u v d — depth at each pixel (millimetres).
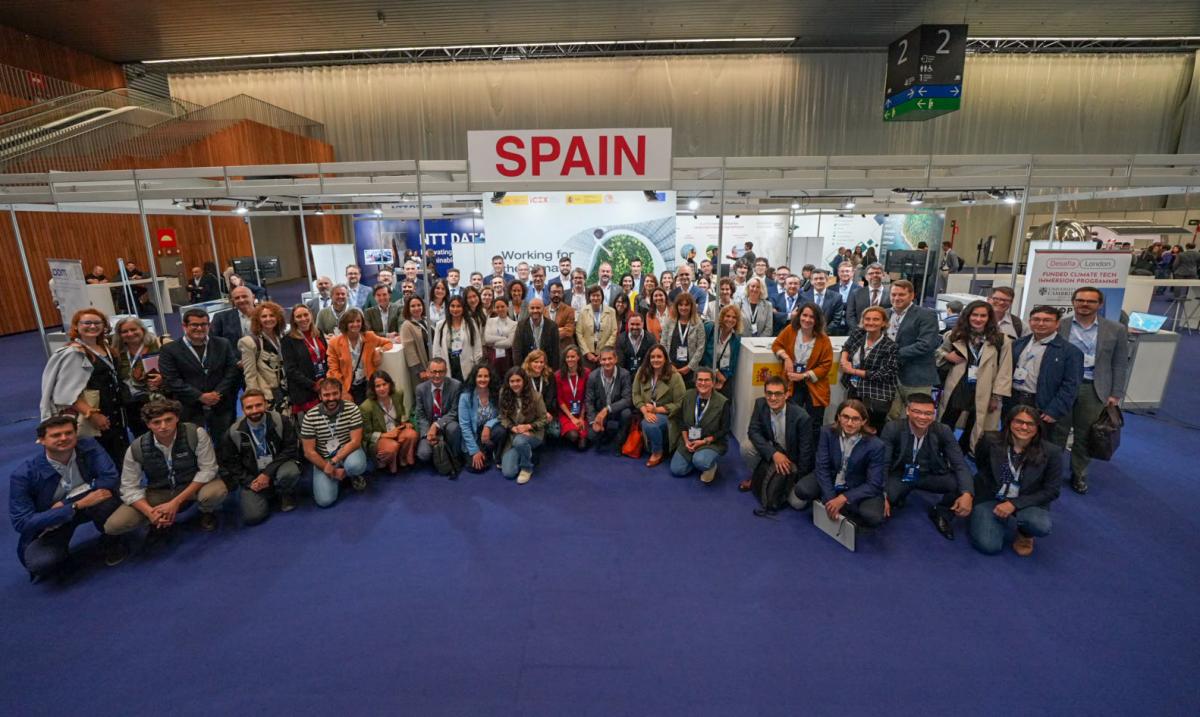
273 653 2512
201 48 12977
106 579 3070
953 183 4574
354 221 11617
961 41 11086
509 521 3658
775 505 3736
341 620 2727
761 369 4641
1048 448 3156
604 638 2586
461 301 5070
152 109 13867
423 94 15555
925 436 3559
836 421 3502
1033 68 15102
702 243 12266
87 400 3678
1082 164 4555
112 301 9469
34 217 10875
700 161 4340
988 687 2287
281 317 4426
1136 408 5680
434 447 4277
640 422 4652
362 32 11930
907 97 11539
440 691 2289
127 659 2484
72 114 11812
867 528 3480
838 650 2504
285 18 11078
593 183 4289
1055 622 2678
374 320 6062
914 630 2627
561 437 5047
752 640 2566
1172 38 13180
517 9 10930
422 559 3236
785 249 12156
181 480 3457
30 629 2682
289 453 3836
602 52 14781
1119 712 2160
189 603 2869
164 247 12805
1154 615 2721
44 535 3033
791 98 15219
